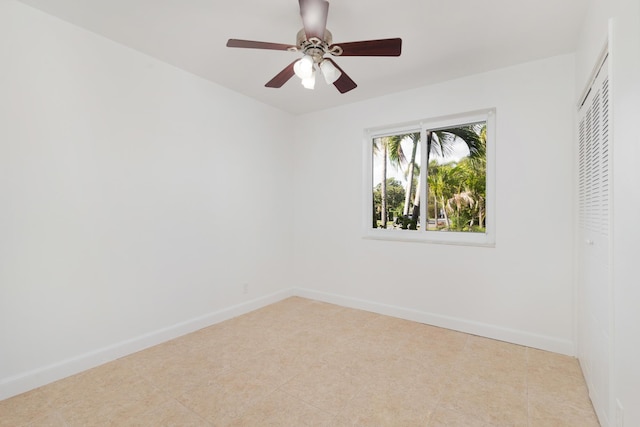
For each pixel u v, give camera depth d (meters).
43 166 1.94
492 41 2.20
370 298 3.36
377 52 1.77
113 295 2.28
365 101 3.37
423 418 1.64
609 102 1.36
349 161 3.51
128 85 2.35
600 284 1.61
